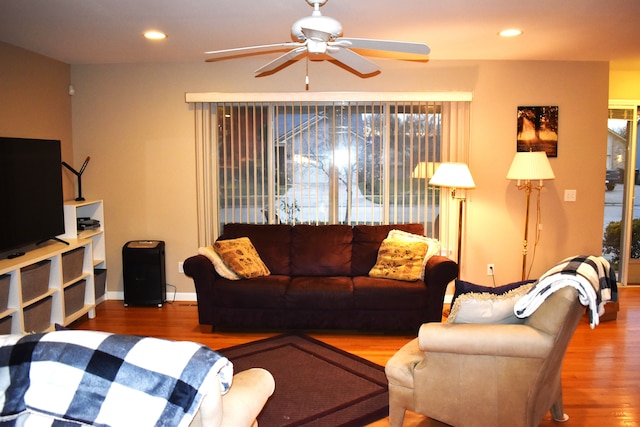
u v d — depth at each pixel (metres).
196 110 4.93
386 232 4.58
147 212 5.09
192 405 1.36
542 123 4.85
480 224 4.95
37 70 4.46
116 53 4.46
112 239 5.15
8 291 3.46
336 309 4.04
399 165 4.93
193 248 5.09
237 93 4.82
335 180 4.96
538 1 2.98
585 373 3.37
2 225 3.54
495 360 2.26
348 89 4.85
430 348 2.30
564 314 2.17
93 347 1.39
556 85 4.83
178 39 3.94
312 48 2.59
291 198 4.99
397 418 2.53
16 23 3.46
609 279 2.50
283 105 4.90
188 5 3.05
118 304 5.02
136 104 4.98
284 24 3.51
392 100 4.77
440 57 4.66
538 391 2.29
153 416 1.36
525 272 5.00
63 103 4.87
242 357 3.65
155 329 4.27
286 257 4.55
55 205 4.20
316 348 3.83
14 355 1.40
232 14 3.25
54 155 4.19
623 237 5.74
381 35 3.77
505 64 4.80
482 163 4.89
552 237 4.97
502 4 3.03
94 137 5.04
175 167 5.02
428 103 4.85
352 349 3.83
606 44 4.11
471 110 4.85
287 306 4.04
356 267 4.50
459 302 2.38
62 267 4.09
